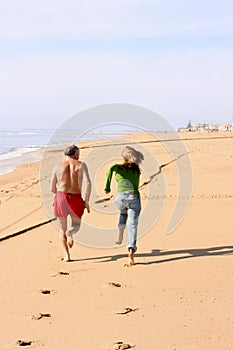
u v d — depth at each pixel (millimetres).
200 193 13539
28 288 6438
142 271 7039
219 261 7367
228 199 12586
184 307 5570
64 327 5129
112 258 7789
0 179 19625
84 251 8242
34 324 5246
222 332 4820
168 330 4926
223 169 19109
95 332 4957
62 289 6379
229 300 5738
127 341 4691
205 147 31484
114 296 6051
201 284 6355
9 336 4938
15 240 9062
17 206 12711
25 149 41844
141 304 5738
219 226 9680
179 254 7859
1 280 6781
